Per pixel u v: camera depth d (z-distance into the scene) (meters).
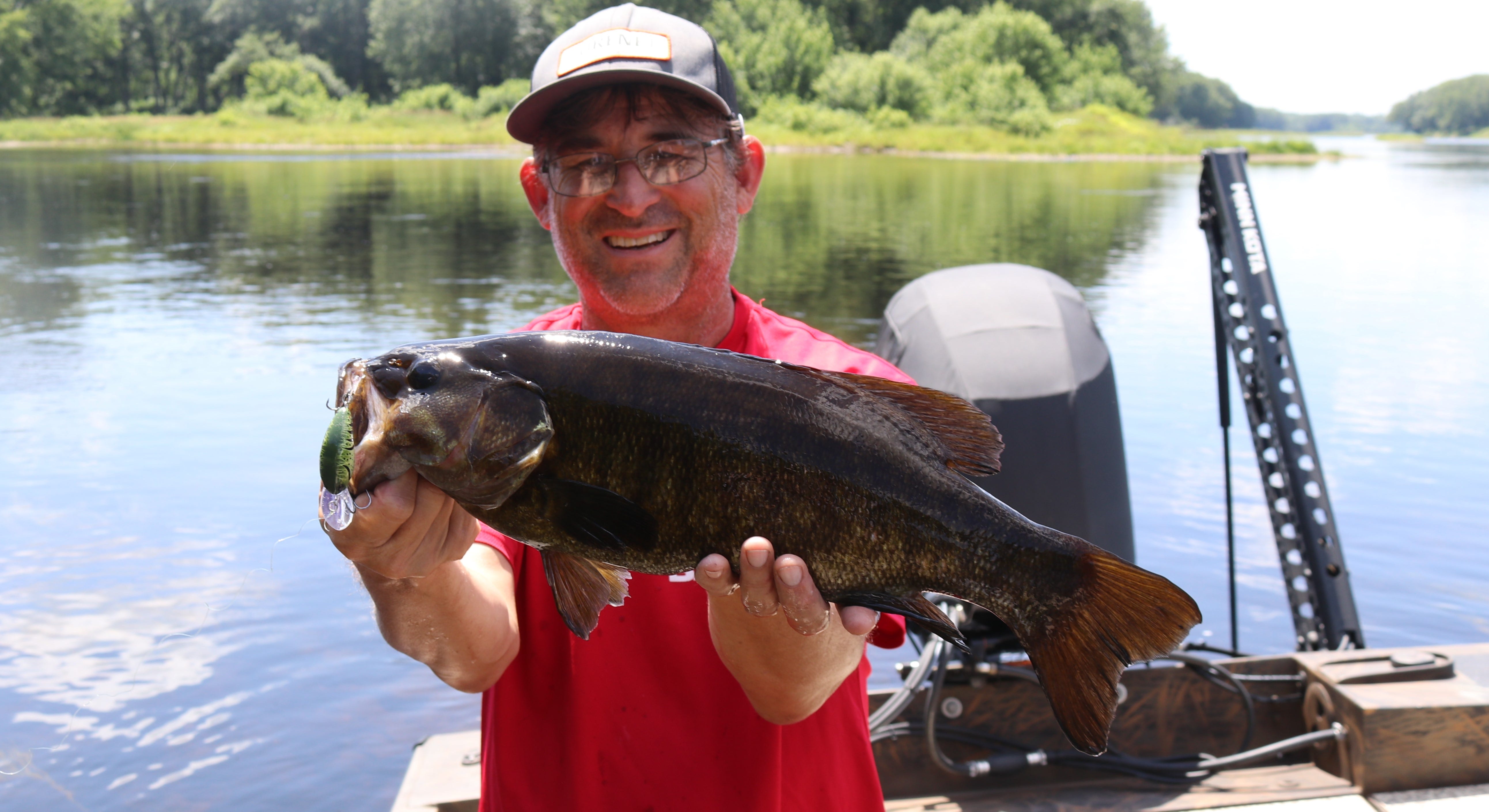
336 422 1.51
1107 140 67.31
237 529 6.78
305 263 17.83
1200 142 70.00
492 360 1.60
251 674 5.20
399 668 5.31
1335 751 3.62
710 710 1.99
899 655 5.75
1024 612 1.65
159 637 5.43
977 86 72.56
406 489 1.55
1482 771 3.50
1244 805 3.46
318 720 4.87
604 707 2.00
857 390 1.66
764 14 77.75
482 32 93.31
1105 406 4.12
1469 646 4.06
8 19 81.06
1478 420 9.11
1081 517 4.00
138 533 6.69
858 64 74.88
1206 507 7.35
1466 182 41.34
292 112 79.62
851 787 2.14
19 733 4.66
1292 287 15.95
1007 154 63.31
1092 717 1.62
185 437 8.53
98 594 5.89
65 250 19.36
